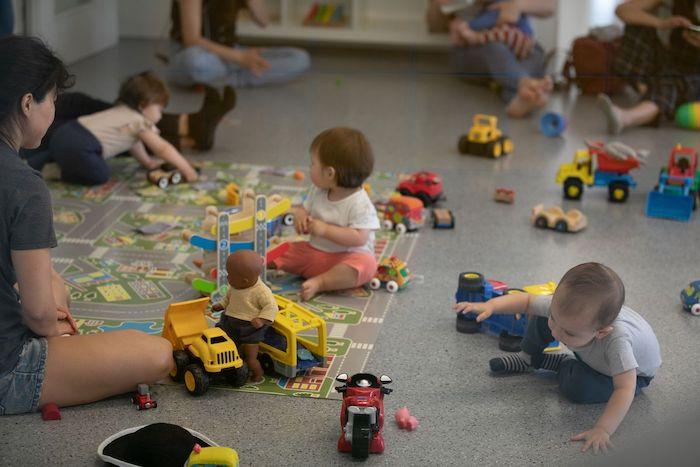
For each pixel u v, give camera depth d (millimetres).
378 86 4406
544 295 2119
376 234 2904
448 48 4426
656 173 3492
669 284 2576
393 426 1902
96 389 1920
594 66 4258
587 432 1850
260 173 3402
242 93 4355
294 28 4465
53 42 4238
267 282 2490
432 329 2316
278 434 1864
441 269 2660
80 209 3031
